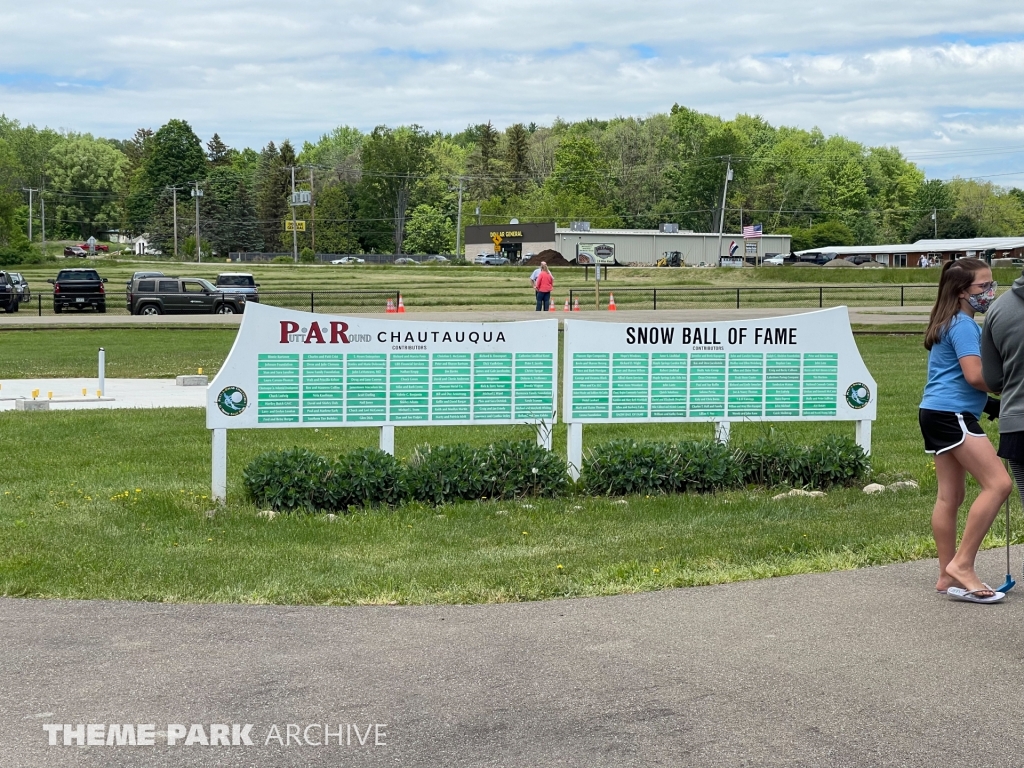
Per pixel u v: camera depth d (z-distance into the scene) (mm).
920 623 5605
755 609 5875
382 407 9383
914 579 6469
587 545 7484
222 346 28672
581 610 5891
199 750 4121
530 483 9234
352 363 9281
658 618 5727
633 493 9359
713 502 8938
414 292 57344
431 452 9430
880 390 17172
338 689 4730
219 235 127625
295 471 8867
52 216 151500
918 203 143750
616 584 6383
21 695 4672
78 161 152750
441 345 9438
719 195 130000
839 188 136375
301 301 48844
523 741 4184
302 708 4523
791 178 132375
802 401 10039
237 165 178875
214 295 46031
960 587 6090
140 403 16656
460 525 8195
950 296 6074
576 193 129875
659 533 7812
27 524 8258
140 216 143625
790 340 9961
